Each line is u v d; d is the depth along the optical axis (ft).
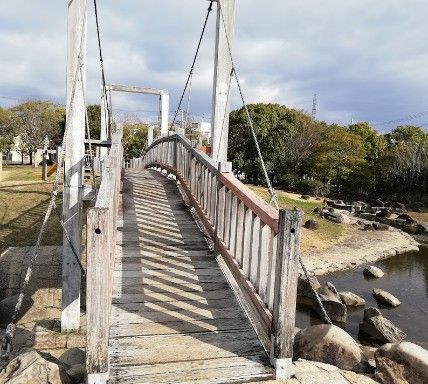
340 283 37.99
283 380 8.42
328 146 106.52
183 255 14.14
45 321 18.08
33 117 117.08
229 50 15.35
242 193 10.69
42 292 20.70
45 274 22.25
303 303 31.32
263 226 9.39
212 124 16.14
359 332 27.22
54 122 119.85
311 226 58.70
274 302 8.45
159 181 28.50
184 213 19.60
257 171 109.60
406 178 109.40
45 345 15.78
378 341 25.90
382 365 9.38
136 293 11.30
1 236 29.53
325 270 41.14
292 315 8.35
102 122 42.86
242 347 9.13
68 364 11.49
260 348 9.14
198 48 22.44
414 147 113.50
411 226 73.20
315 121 121.90
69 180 16.38
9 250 24.85
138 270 12.72
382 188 112.98
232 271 11.42
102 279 7.47
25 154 137.28
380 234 61.00
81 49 15.65
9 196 41.34
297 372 8.88
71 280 16.78
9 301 19.75
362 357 10.00
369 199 107.86
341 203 91.61
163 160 32.12
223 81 15.92
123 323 9.79
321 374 8.90
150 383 7.77
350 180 109.19
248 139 110.11
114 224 12.08
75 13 15.49
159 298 11.11
